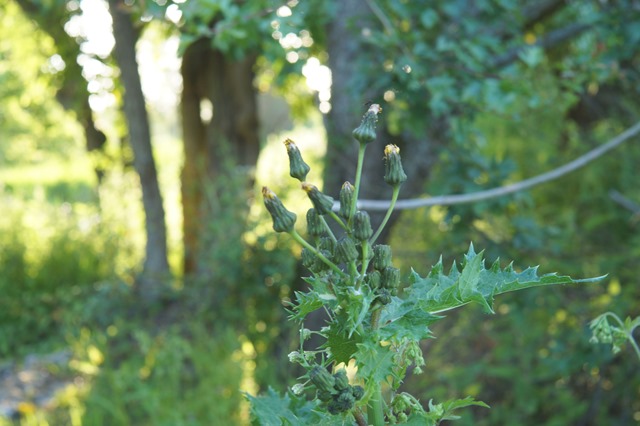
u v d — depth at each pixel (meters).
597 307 4.43
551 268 4.39
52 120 9.34
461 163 3.91
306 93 8.38
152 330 6.43
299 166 1.03
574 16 5.05
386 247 1.00
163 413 4.73
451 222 4.00
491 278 1.02
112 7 6.18
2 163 12.73
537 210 6.46
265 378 4.75
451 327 5.02
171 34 3.90
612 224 5.63
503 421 4.49
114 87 7.64
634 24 3.50
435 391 4.48
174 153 12.48
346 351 1.01
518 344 4.51
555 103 3.65
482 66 3.63
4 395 5.98
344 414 1.01
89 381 5.91
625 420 4.31
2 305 7.31
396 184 1.06
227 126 7.62
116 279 6.94
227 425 4.55
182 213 8.00
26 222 8.62
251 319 5.96
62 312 7.09
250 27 3.41
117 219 8.30
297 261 6.20
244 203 6.54
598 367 4.26
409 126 3.86
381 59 3.89
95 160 8.54
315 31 4.51
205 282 6.31
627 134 3.34
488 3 3.80
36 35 8.20
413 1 3.72
